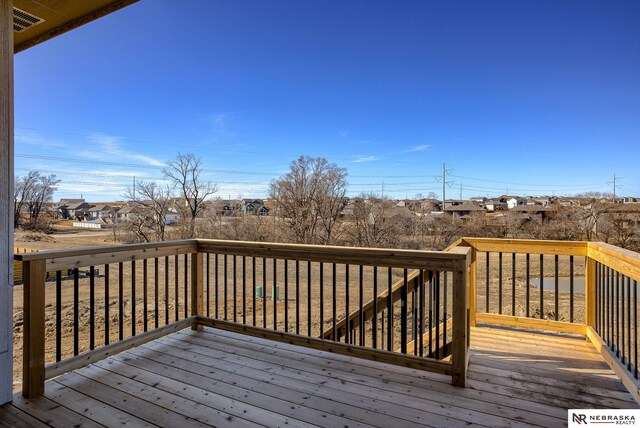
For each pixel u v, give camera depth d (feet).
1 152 6.88
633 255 7.18
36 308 7.22
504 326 12.01
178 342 10.29
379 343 20.74
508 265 59.93
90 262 8.44
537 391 7.30
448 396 7.09
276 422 6.18
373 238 79.71
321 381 7.80
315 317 29.27
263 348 9.82
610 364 8.38
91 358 8.38
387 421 6.19
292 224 86.94
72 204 229.04
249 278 46.37
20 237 110.01
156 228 95.20
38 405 6.81
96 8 8.34
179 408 6.68
